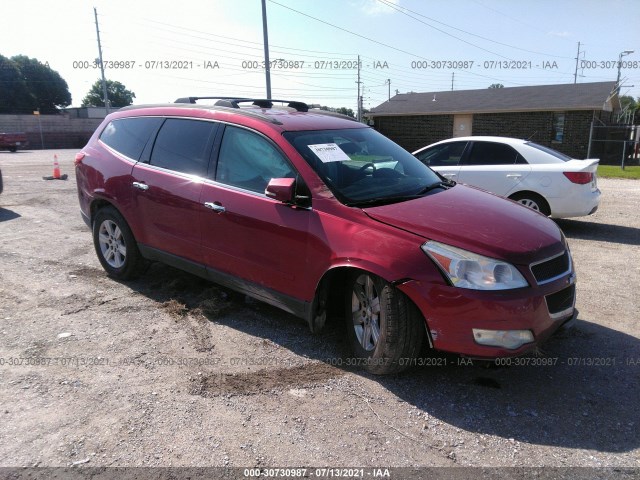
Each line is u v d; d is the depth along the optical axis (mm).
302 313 3828
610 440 2918
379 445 2859
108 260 5492
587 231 8297
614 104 28578
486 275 3125
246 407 3199
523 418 3119
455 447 2854
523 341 3166
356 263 3393
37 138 46406
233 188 4180
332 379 3539
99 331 4227
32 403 3197
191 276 5539
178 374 3574
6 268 5840
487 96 29391
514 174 7961
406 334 3303
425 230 3322
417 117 29547
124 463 2680
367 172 4117
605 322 4539
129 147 5184
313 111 5070
